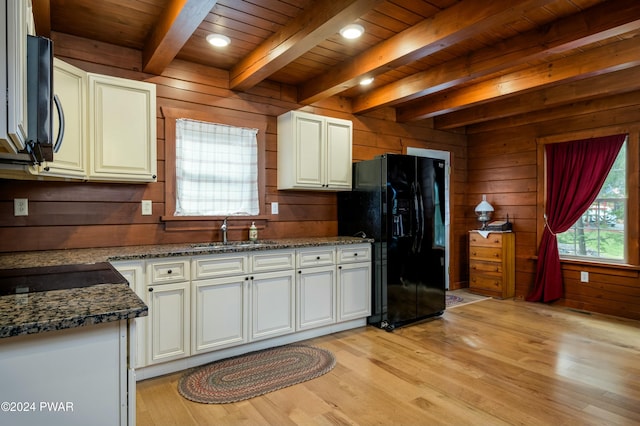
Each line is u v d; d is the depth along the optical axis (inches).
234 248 111.4
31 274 66.6
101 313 41.8
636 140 152.3
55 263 80.0
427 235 152.3
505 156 200.1
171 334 101.6
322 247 132.6
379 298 143.9
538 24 103.9
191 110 127.2
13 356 38.3
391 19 100.7
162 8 93.6
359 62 122.4
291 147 140.0
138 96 107.0
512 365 108.7
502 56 114.7
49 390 40.1
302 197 154.2
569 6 94.5
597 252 166.9
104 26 102.8
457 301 182.7
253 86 138.9
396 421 80.7
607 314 159.6
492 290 191.2
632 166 153.8
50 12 94.8
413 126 194.4
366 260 145.4
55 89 86.4
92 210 109.9
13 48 41.3
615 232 161.2
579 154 170.1
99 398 42.7
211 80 131.7
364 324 146.9
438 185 157.6
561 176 176.2
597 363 109.7
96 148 99.8
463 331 139.0
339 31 102.6
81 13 95.7
